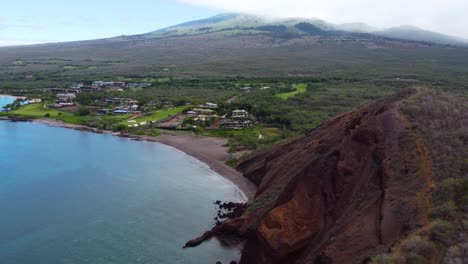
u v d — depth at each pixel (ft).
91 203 251.39
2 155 364.99
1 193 266.98
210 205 252.01
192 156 370.32
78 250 193.77
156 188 281.74
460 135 164.25
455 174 144.25
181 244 201.98
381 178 161.68
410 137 172.35
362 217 150.30
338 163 178.09
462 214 124.57
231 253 194.80
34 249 194.49
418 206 136.77
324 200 173.78
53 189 275.80
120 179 300.40
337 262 139.33
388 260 116.57
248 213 214.07
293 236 165.78
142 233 212.23
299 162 226.99
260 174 287.69
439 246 115.65
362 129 185.57
